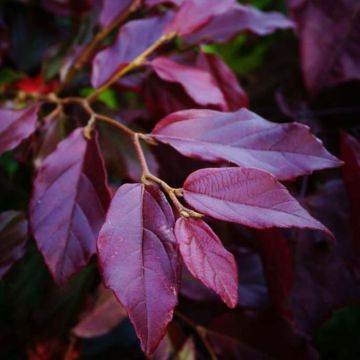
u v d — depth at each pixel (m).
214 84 0.42
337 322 0.69
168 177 0.46
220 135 0.35
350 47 0.48
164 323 0.31
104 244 0.31
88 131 0.38
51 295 0.46
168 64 0.42
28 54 0.60
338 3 0.48
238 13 0.48
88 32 0.52
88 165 0.38
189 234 0.31
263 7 0.70
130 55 0.43
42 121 0.44
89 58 0.47
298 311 0.44
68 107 0.47
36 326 0.46
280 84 0.56
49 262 0.36
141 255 0.32
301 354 0.42
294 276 0.44
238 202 0.32
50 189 0.37
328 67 0.48
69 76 0.46
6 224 0.39
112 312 0.43
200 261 0.31
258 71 0.57
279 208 0.32
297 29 0.48
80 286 0.46
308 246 0.45
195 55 0.46
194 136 0.35
